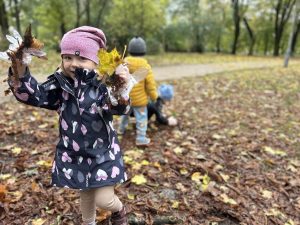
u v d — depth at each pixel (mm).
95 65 2348
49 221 2957
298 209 3463
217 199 3371
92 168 2340
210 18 29969
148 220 3035
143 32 18156
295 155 4840
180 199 3404
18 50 2000
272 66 17141
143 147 4676
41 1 19812
